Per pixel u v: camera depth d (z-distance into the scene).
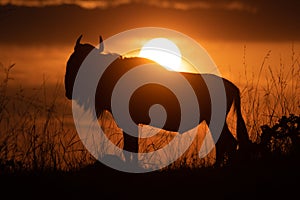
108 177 23.78
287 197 21.89
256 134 26.67
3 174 23.39
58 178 23.39
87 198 22.08
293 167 23.69
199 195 22.22
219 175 23.64
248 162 24.48
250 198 21.91
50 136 24.95
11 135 24.28
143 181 23.39
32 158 24.30
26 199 22.08
